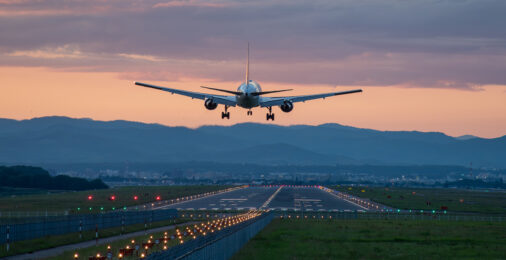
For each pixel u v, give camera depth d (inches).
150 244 3002.0
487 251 3582.7
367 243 4045.3
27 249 3068.4
